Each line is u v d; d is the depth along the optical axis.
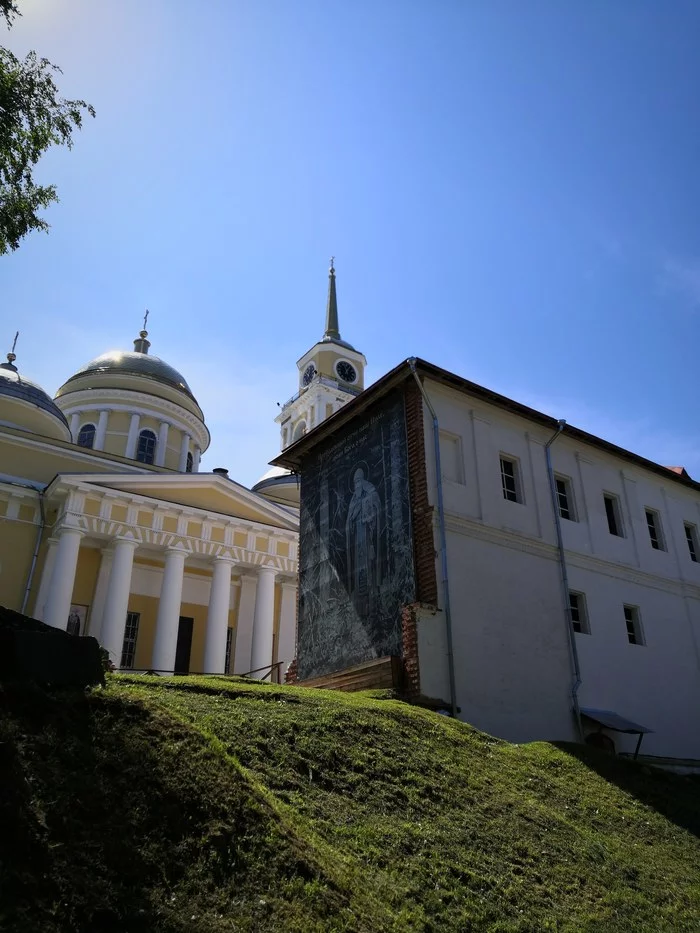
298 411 51.09
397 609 17.56
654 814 11.92
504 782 10.98
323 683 18.52
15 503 31.20
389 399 19.92
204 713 9.53
